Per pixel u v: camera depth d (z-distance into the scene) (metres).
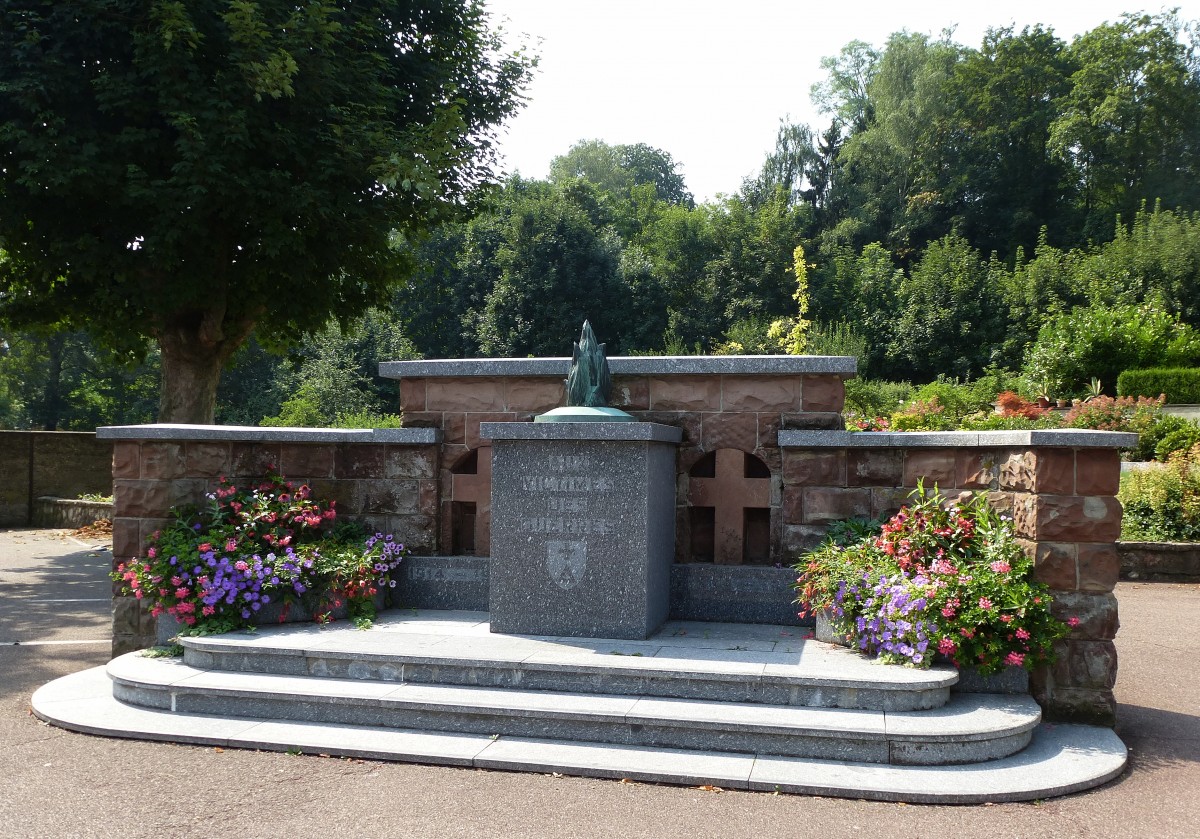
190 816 4.45
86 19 12.23
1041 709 5.71
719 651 6.19
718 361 7.51
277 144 13.19
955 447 6.87
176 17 11.88
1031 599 5.75
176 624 7.05
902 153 53.59
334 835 4.23
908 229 51.22
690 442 7.69
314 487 8.20
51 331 17.14
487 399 8.05
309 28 12.76
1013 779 4.82
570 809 4.53
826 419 7.45
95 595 11.48
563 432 6.65
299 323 15.82
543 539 6.75
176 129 12.89
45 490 22.03
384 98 14.52
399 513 8.12
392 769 5.09
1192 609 10.38
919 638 5.69
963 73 52.75
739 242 47.00
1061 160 50.41
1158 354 24.17
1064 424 18.05
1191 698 6.82
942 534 6.32
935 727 5.08
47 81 11.98
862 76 66.88
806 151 58.19
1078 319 25.64
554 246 43.22
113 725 5.74
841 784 4.71
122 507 7.43
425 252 46.28
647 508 6.61
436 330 47.06
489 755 5.15
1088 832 4.29
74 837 4.21
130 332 14.99
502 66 17.11
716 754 5.17
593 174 71.06
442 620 7.32
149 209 12.98
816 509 7.30
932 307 39.75
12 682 7.11
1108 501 5.89
